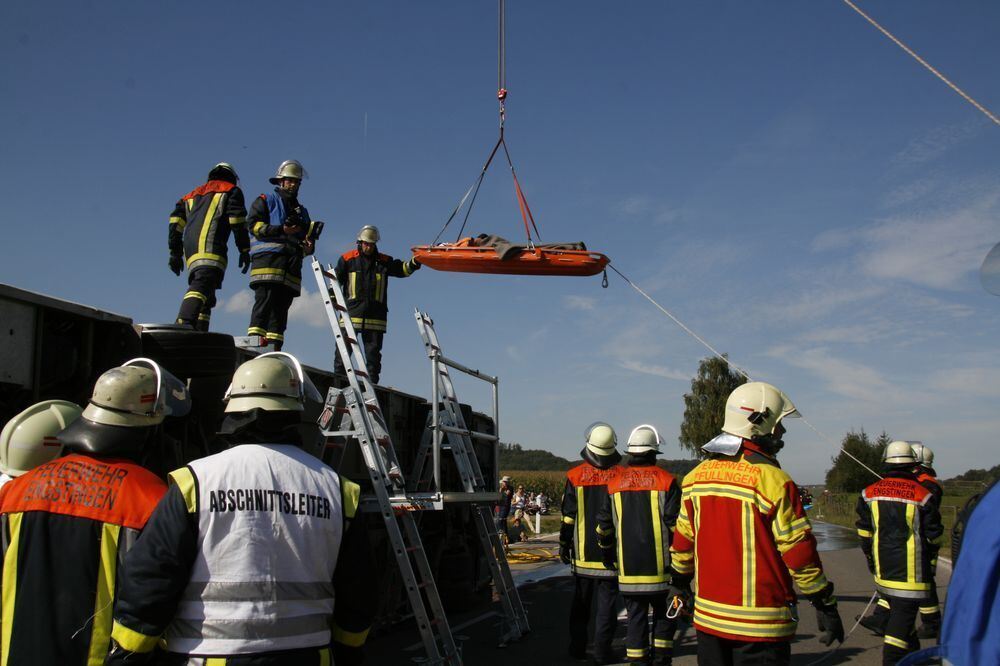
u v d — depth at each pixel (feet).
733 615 12.61
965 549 6.40
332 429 23.48
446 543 32.86
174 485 8.62
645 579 21.11
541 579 44.62
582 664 24.38
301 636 8.72
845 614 32.86
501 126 29.99
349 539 9.48
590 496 23.91
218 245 23.97
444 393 28.17
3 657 9.36
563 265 26.86
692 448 168.45
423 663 20.63
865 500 22.76
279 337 25.31
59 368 15.96
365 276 30.55
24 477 10.11
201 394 18.12
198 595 8.46
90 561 9.66
